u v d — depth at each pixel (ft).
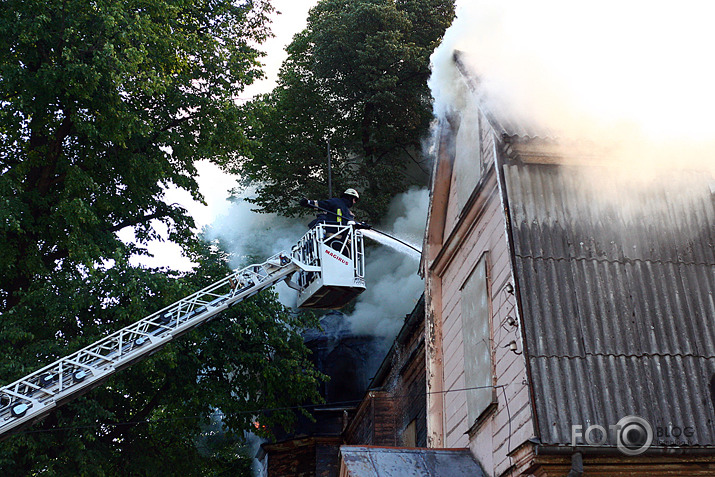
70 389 39.96
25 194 59.16
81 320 59.16
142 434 66.85
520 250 29.25
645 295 28.99
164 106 68.18
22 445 54.39
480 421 32.50
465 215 37.17
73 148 64.03
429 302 41.75
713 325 28.81
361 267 42.86
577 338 27.89
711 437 26.68
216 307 43.39
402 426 60.59
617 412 26.71
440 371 40.60
